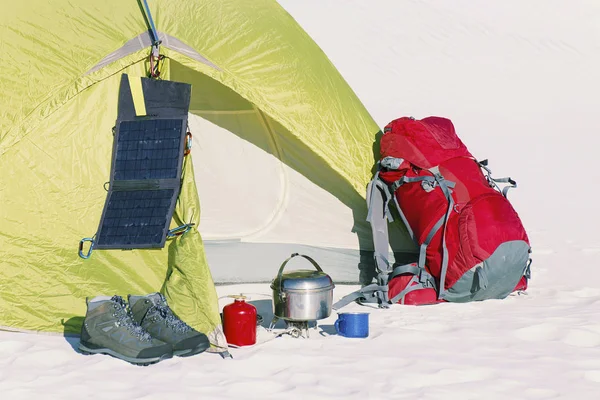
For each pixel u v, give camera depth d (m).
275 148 6.20
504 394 3.84
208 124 6.14
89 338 4.38
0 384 3.92
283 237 6.22
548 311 5.46
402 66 20.59
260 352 4.46
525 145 14.46
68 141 5.14
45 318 4.89
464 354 4.46
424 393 3.84
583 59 22.80
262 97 5.64
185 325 4.53
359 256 6.23
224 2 5.85
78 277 5.02
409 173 5.90
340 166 5.95
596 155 13.86
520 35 23.98
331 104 5.99
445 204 5.68
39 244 5.00
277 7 6.29
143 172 5.18
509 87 19.73
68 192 5.10
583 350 4.56
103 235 5.09
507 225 5.59
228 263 6.14
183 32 5.47
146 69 5.35
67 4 5.36
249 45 5.72
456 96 18.53
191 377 4.05
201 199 6.15
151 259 5.10
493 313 5.41
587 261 7.43
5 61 5.15
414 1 25.42
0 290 4.89
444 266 5.60
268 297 5.85
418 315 5.36
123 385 3.91
